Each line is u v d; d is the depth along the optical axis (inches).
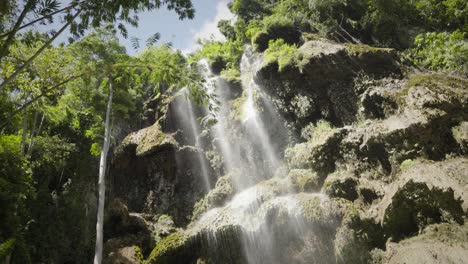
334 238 324.8
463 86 365.7
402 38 558.9
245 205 415.2
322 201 347.3
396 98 390.3
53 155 547.8
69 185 561.9
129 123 701.9
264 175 490.3
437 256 251.4
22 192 362.9
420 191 289.3
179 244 416.2
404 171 317.4
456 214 269.1
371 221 312.2
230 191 486.3
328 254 326.0
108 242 458.9
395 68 442.9
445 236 262.7
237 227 393.7
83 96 522.6
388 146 356.2
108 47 424.8
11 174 357.4
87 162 611.2
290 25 623.8
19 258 392.8
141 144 595.8
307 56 475.8
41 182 551.5
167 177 559.2
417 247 269.3
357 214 319.3
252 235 383.2
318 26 621.9
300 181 395.2
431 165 305.7
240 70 689.0
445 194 275.1
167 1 271.6
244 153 534.0
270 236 370.6
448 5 530.6
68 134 621.0
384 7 575.5
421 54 478.3
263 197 404.2
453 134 331.3
